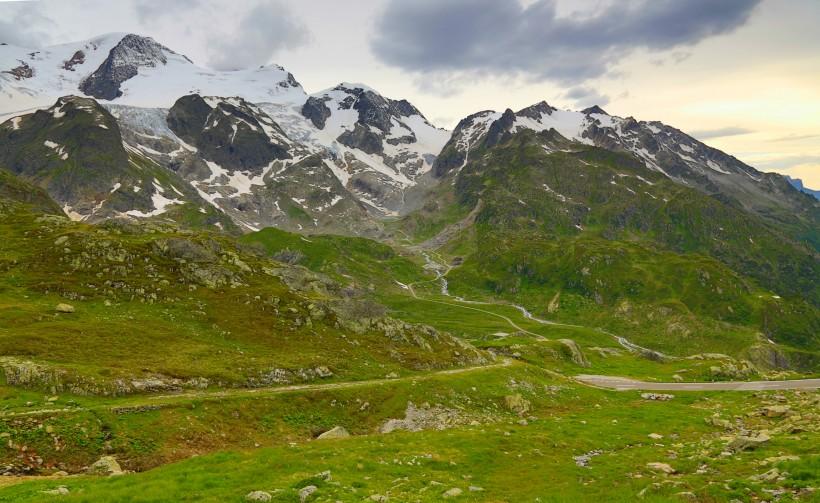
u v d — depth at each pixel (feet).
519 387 298.56
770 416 225.56
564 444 169.99
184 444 170.60
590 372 460.96
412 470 127.34
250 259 388.78
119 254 319.27
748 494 97.60
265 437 190.39
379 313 350.84
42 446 150.61
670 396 318.24
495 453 153.17
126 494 99.04
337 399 229.25
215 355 246.88
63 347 214.07
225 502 94.27
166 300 293.23
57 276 288.71
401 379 268.82
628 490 111.04
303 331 303.89
